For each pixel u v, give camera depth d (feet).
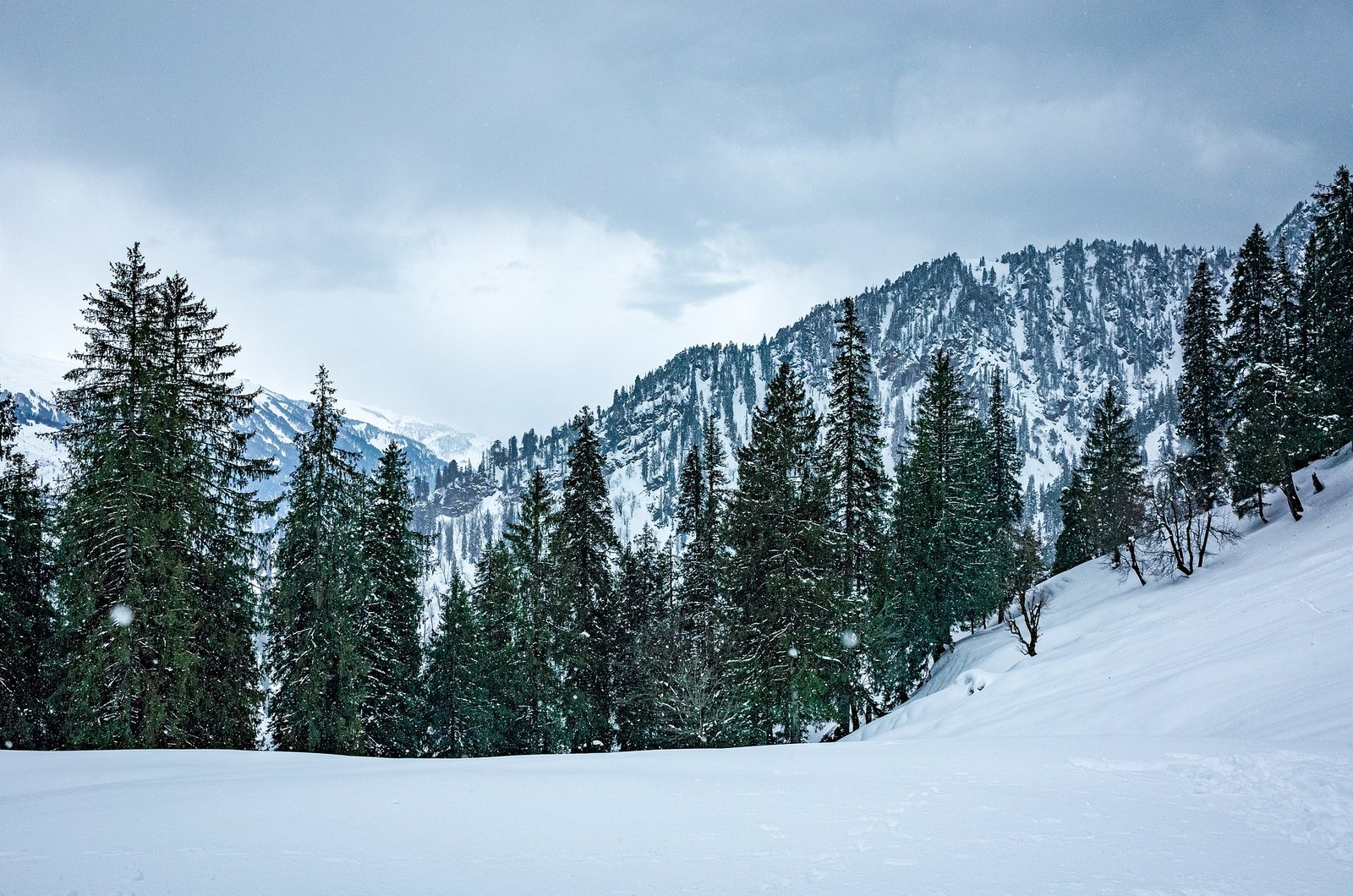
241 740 79.97
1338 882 16.44
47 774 40.32
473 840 19.75
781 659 96.32
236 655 79.56
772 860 17.74
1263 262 147.13
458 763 48.52
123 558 69.97
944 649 145.07
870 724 107.86
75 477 71.56
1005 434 175.94
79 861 17.52
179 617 72.08
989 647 125.80
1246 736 44.45
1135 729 58.44
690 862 17.46
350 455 84.84
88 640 68.08
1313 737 37.70
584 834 20.48
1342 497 115.96
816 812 23.71
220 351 79.15
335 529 83.10
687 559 133.80
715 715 103.91
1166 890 15.61
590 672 111.55
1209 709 54.85
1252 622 77.10
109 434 69.31
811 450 101.55
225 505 78.95
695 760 43.86
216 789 30.53
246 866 17.01
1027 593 167.32
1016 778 30.99
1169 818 22.82
